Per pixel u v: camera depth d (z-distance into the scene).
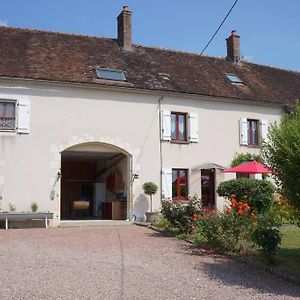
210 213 10.59
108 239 11.01
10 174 14.21
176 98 17.00
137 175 15.95
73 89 15.32
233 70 20.92
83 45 17.91
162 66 18.47
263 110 18.72
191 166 16.94
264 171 14.66
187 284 6.69
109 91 15.84
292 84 21.98
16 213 13.61
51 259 8.16
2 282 6.37
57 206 14.67
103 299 5.71
